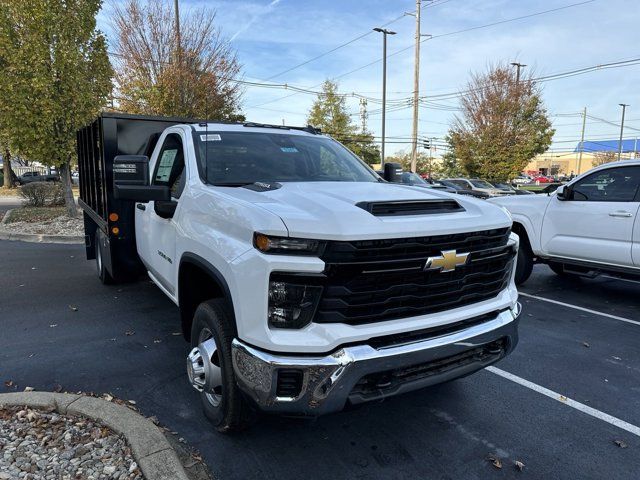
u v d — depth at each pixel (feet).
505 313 10.46
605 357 15.70
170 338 16.49
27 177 140.97
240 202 9.28
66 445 9.62
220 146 12.98
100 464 9.06
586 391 13.28
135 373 13.76
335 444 10.46
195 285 11.68
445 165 150.30
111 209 18.30
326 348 8.00
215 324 9.64
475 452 10.31
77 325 17.74
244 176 12.20
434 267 8.81
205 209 10.37
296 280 7.97
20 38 41.98
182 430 10.85
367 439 10.69
